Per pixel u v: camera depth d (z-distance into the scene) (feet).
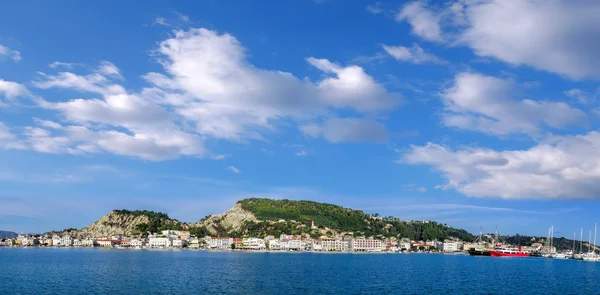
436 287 547.90
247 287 508.53
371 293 478.59
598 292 546.67
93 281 554.05
